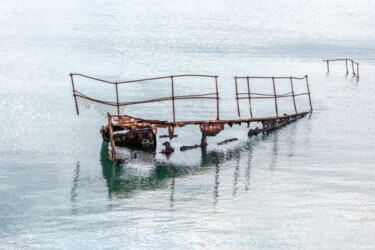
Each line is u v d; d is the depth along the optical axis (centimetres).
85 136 2852
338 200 2048
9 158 2488
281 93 3988
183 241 1734
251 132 2920
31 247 1689
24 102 3472
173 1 12475
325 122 3197
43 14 9206
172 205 2002
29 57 5191
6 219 1872
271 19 9525
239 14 10288
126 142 2731
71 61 5000
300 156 2555
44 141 2741
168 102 3591
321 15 10500
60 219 1884
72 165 2423
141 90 3903
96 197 2070
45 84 4009
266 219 1894
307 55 5741
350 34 7594
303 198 2066
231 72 4691
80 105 3441
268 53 5797
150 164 2448
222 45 6275
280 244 1723
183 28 7794
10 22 7981
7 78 4181
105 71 4569
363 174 2308
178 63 5034
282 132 2991
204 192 2123
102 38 6562
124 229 1814
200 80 4319
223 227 1831
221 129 2733
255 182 2230
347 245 1722
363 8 12362
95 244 1711
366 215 1923
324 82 4384
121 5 11088
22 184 2191
